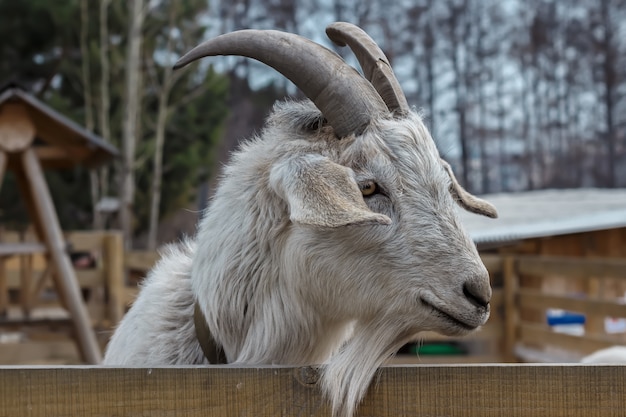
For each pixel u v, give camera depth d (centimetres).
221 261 319
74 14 2295
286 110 327
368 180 294
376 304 295
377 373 255
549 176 4578
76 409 237
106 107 2297
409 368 252
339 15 4050
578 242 1094
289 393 249
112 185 2470
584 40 4691
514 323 1030
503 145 4619
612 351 566
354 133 300
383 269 292
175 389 242
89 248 1188
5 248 931
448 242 289
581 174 4581
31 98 908
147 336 338
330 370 275
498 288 1053
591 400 243
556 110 4675
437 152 308
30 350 1155
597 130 4656
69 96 2422
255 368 247
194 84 2661
